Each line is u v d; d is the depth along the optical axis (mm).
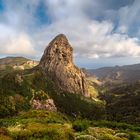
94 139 44312
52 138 36406
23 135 35688
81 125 67125
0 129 35062
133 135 68812
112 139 53375
